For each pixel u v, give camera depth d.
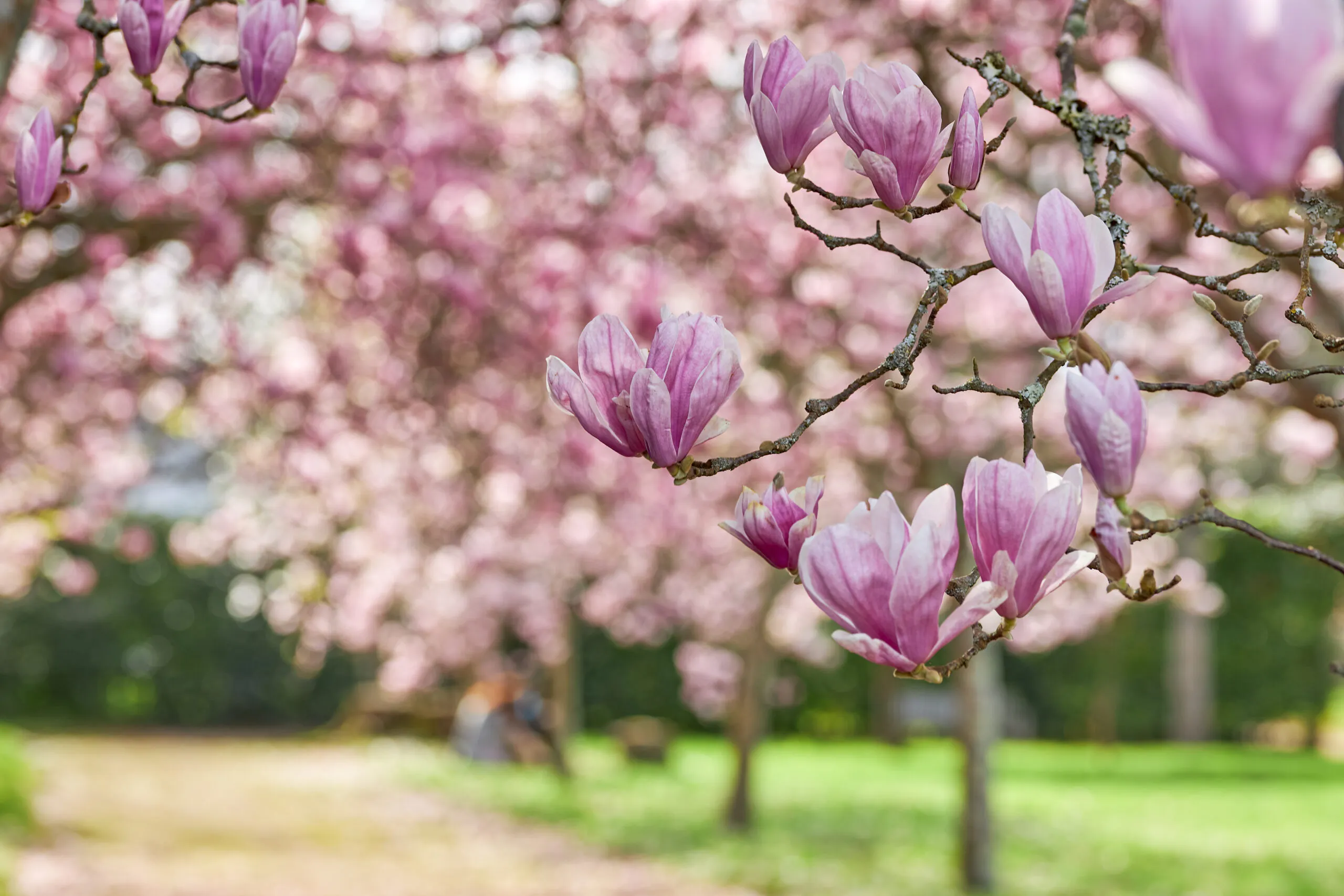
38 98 6.34
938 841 11.45
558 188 6.93
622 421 1.11
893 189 1.16
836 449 9.58
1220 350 8.66
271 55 1.58
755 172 7.38
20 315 7.35
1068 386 0.89
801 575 0.97
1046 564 0.96
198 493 22.47
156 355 7.73
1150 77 0.67
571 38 6.24
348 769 17.22
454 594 15.20
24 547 10.44
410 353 7.20
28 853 9.62
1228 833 12.26
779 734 22.89
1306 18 0.61
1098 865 10.28
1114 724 22.20
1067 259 1.00
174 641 22.62
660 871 9.99
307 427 8.47
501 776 16.34
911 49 6.42
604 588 14.39
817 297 7.48
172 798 13.68
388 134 6.47
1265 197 0.64
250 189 6.23
